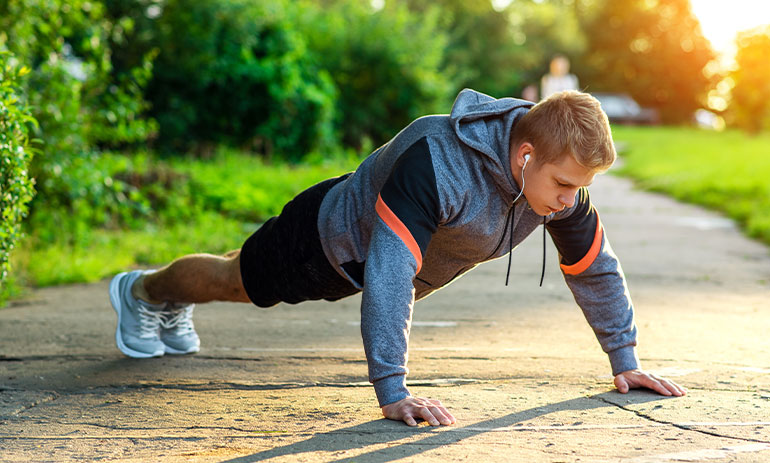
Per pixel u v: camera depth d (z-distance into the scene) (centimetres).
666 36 5391
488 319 461
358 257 265
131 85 797
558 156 233
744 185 1239
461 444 229
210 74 1312
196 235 777
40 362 351
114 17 1211
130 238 749
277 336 415
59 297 536
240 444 234
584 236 282
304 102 1388
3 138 351
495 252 265
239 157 1256
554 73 1933
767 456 218
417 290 287
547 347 383
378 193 256
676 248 786
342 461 215
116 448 232
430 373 328
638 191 1381
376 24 1691
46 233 681
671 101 5444
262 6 1382
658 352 368
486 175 247
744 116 2703
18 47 625
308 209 274
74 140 685
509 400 282
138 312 353
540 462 213
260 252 285
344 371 336
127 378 323
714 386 303
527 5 4228
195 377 325
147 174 882
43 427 255
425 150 243
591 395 289
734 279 615
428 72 1716
